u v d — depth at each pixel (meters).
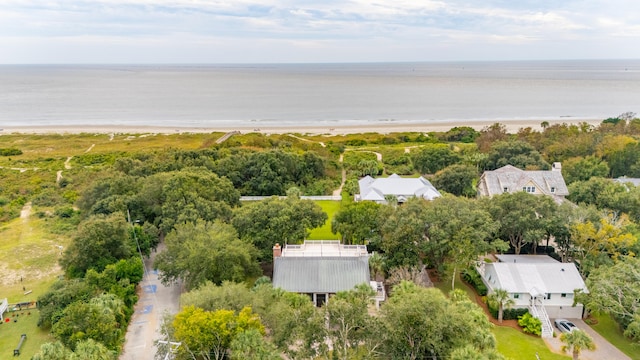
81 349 31.66
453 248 49.03
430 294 34.56
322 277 48.50
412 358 33.97
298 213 57.44
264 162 89.56
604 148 95.56
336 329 33.88
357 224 56.69
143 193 66.44
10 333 43.62
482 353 31.97
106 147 135.62
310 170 98.12
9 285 53.88
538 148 107.94
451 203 55.31
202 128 173.62
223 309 35.59
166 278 50.34
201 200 62.19
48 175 103.00
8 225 73.38
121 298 45.53
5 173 104.44
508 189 76.69
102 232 50.78
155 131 167.38
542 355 40.50
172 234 52.97
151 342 41.84
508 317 46.78
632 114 149.38
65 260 50.66
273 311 35.56
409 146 134.75
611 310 41.50
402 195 77.88
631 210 62.44
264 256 54.62
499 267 49.28
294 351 33.75
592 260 51.25
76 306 37.62
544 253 60.25
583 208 57.62
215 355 34.53
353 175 100.56
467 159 101.62
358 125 181.62
